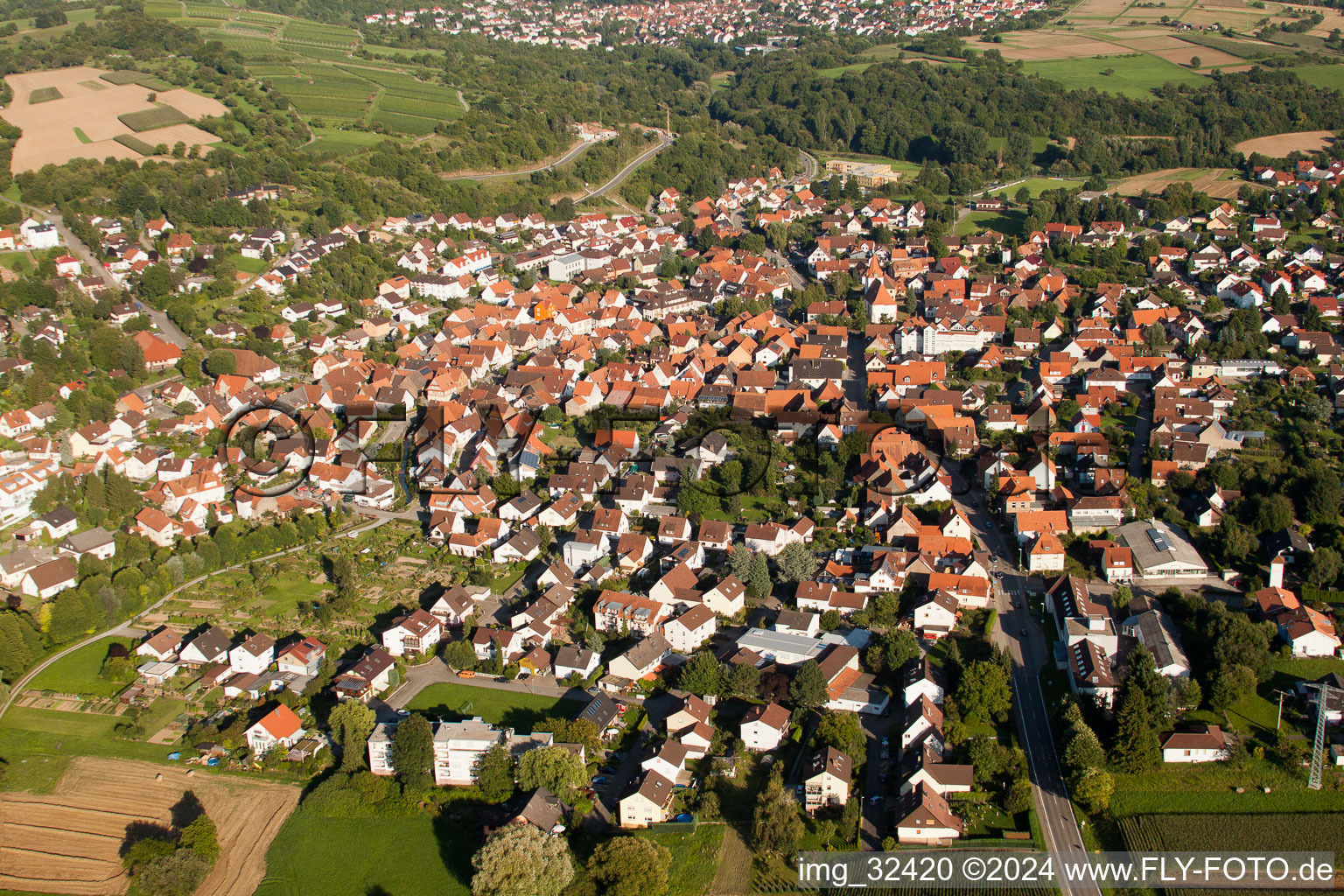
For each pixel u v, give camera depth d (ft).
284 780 510.58
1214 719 520.01
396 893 447.83
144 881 442.50
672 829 472.03
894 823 469.98
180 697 566.77
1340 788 478.18
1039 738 515.09
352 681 557.74
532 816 464.65
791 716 529.86
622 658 565.53
